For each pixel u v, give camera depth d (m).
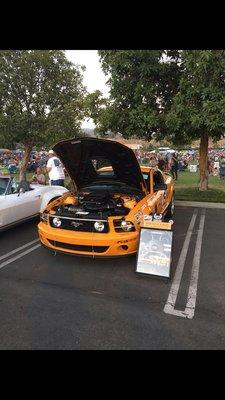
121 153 4.77
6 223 5.60
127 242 4.11
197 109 8.17
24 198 6.03
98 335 2.85
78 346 2.71
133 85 9.07
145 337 2.81
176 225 6.72
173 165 16.69
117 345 2.71
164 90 9.46
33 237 5.87
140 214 4.38
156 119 8.64
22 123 10.98
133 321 3.07
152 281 4.00
